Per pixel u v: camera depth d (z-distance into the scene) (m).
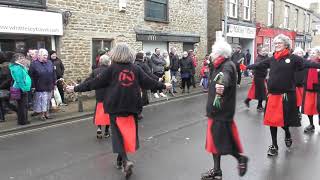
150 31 17.88
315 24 41.72
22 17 12.29
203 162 6.77
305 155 7.16
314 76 8.87
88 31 14.75
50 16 13.18
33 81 10.48
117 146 5.76
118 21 16.09
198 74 22.08
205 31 22.69
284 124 7.02
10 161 7.07
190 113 11.99
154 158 7.04
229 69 5.52
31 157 7.32
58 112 11.88
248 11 28.28
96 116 8.48
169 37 19.16
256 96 12.21
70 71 14.16
